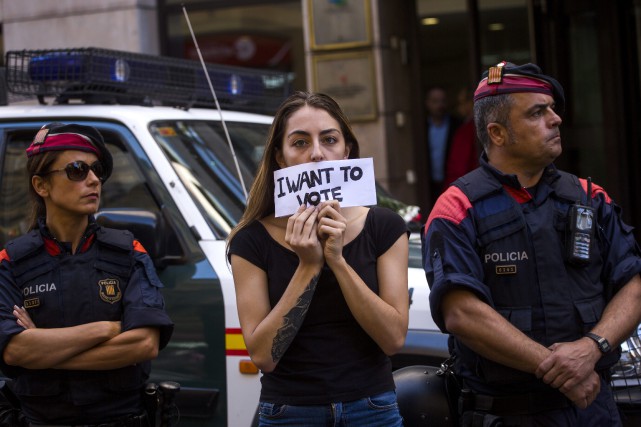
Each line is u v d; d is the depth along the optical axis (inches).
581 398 118.2
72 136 132.6
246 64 394.3
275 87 234.7
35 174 132.8
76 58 187.2
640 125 359.6
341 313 116.6
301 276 114.0
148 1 386.6
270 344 114.3
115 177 180.9
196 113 197.6
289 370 116.6
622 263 124.0
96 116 183.2
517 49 362.3
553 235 122.8
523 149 124.3
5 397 137.1
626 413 144.8
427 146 372.2
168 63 203.2
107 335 129.3
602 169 363.9
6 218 186.4
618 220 127.3
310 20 360.2
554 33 360.5
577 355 117.5
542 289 121.6
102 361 129.1
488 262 123.0
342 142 119.6
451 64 369.7
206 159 184.7
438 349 157.6
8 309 130.0
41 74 189.9
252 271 119.6
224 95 216.8
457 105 370.0
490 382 123.3
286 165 120.4
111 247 134.5
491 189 124.7
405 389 137.4
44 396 131.1
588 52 362.6
